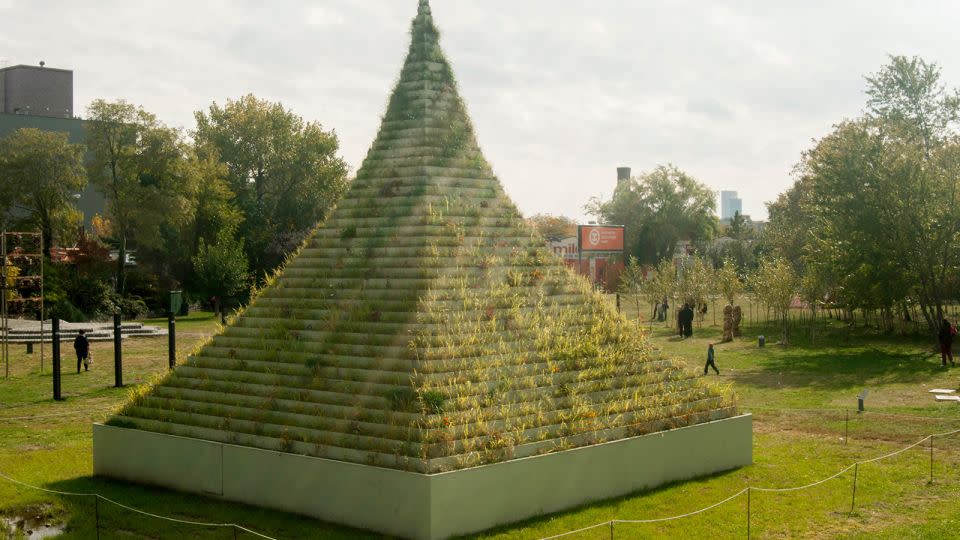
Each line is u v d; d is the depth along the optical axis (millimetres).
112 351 54594
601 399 21734
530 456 19125
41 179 81125
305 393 20672
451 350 20000
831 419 31234
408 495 17484
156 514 19562
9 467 24281
